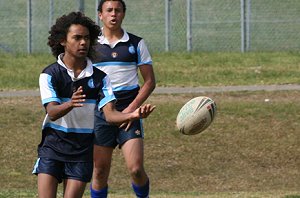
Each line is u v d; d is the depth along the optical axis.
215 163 41.81
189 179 40.06
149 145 43.28
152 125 45.31
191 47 68.12
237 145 43.44
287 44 72.12
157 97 50.19
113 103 19.28
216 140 43.88
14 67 60.16
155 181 39.69
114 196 30.17
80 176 19.31
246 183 39.59
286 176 40.59
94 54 20.06
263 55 65.50
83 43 18.92
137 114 18.47
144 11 77.38
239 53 66.62
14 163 41.69
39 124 45.69
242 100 49.62
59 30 19.06
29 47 67.00
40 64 61.66
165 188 38.75
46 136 19.45
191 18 69.56
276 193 32.28
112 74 24.62
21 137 44.16
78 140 19.28
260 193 32.28
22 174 40.56
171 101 49.12
